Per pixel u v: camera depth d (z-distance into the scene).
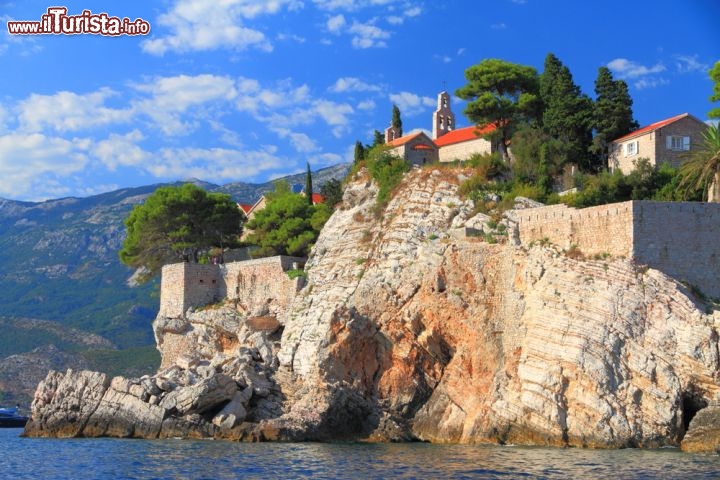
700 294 69.25
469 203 88.81
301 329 88.75
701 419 62.62
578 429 66.12
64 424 86.56
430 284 80.00
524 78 105.69
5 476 60.44
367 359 81.56
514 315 74.19
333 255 97.25
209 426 80.06
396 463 61.25
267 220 120.31
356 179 104.06
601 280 69.69
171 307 109.25
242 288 105.94
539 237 76.81
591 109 98.25
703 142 85.56
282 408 82.94
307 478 55.69
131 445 75.81
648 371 64.94
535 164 93.62
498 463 59.25
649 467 55.38
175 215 116.75
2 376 191.50
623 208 70.56
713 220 70.69
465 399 75.88
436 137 134.88
